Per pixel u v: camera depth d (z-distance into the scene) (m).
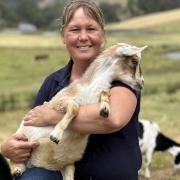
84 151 4.72
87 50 4.87
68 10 4.88
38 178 4.75
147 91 30.19
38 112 4.68
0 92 32.09
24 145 4.67
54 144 4.58
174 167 12.55
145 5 137.38
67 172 4.78
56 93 5.09
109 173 4.73
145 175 11.99
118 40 74.31
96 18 4.83
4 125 20.45
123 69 4.53
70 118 4.41
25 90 33.16
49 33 102.88
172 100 26.16
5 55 59.78
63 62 55.94
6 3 146.50
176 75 41.97
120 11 143.75
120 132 4.77
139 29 98.38
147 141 12.48
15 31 114.06
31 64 54.03
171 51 65.44
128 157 4.76
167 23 102.06
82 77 4.66
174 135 17.86
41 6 155.00
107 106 4.32
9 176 4.74
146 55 57.75
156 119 20.83
